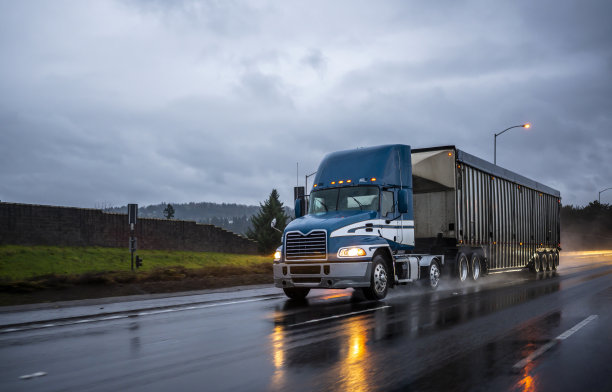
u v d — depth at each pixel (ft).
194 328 30.58
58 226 96.89
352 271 42.55
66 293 49.78
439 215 60.08
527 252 86.22
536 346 24.21
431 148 61.21
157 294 51.88
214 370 20.07
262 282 67.00
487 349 23.52
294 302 44.86
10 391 17.65
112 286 55.21
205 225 130.21
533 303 41.93
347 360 21.42
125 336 28.12
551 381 18.20
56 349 24.76
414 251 55.16
